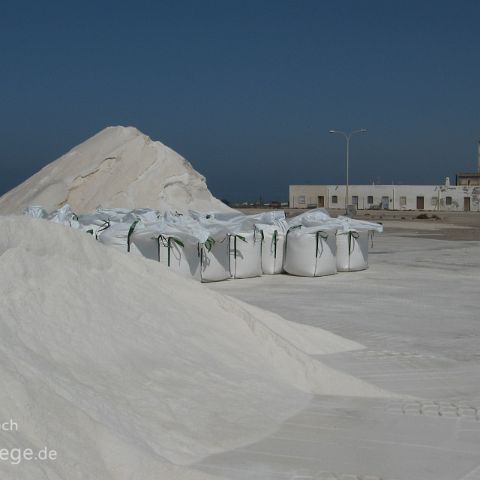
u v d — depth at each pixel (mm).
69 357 6484
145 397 6457
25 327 6422
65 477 4789
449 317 12609
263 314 10156
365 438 6402
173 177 27344
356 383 7980
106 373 6562
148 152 27766
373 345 10258
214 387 7133
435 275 18766
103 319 7348
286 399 7371
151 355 7289
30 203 25875
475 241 32500
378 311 13188
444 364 9164
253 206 88750
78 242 8156
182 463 5668
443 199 81188
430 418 6996
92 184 26562
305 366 8188
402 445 6254
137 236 15391
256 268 17656
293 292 15438
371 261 22656
